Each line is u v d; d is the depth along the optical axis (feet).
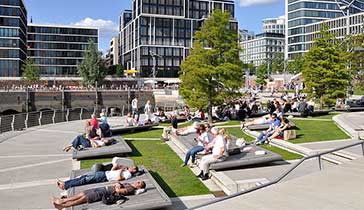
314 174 30.55
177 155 51.19
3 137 71.46
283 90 280.72
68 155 52.80
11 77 339.57
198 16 415.03
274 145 55.77
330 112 104.53
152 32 398.62
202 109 93.86
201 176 38.34
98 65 321.73
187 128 62.28
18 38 340.80
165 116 94.79
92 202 26.73
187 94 92.22
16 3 339.36
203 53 88.43
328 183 27.78
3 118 81.92
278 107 79.77
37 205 31.09
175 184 36.50
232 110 97.60
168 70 403.34
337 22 390.01
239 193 25.31
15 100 248.32
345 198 24.20
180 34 408.05
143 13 393.70
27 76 322.75
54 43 445.37
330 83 110.22
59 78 367.04
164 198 27.35
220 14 89.76
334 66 108.47
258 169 39.27
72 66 451.53
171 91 267.18
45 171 43.21
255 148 44.50
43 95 256.32
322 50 109.50
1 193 34.53
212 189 34.73
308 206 22.76
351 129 65.62
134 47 415.44
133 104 96.43
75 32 452.35
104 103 268.82
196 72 87.61
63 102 258.37
